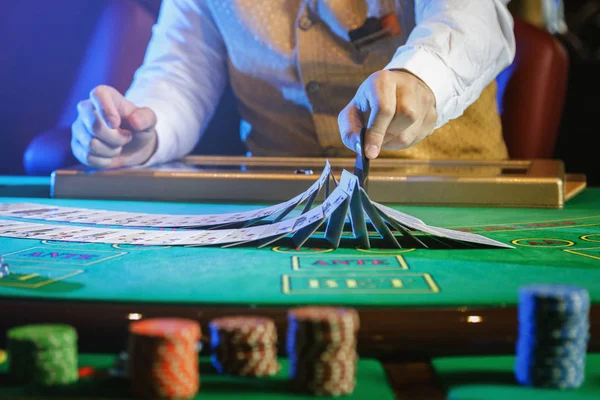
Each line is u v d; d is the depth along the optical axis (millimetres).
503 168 1804
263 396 594
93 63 2947
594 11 4863
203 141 2725
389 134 1289
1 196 1753
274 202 1626
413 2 2109
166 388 578
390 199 1608
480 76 1676
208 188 1646
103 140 1742
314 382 592
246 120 2490
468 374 646
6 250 1039
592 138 4855
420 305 722
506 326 694
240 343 626
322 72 2238
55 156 2404
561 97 2889
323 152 2346
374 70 2203
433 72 1443
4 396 591
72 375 620
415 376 651
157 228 1240
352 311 618
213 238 1109
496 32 1699
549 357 609
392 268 911
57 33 3043
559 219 1406
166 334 577
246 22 2266
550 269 914
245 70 2359
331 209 1055
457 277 856
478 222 1368
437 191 1593
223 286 801
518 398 596
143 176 1668
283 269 901
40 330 627
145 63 2309
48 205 1555
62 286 803
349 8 2156
